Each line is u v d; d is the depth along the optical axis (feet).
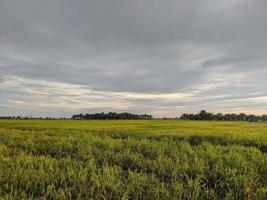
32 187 21.77
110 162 32.12
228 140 54.24
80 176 24.16
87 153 37.22
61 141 48.24
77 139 51.93
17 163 28.68
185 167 27.89
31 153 36.01
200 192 22.15
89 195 20.57
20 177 23.73
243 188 22.63
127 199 19.89
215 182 24.64
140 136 60.54
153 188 21.79
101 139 52.26
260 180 25.89
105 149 41.45
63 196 19.81
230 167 28.89
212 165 30.35
